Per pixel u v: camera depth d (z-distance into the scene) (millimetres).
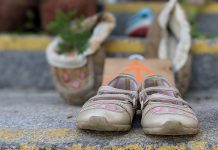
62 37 1820
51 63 1770
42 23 2283
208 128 1155
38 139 1096
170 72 1614
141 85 1271
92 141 1072
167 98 1146
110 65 1624
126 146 1051
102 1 2775
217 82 1994
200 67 1983
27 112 1413
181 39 1805
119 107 1114
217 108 1401
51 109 1494
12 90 2121
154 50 1915
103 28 1854
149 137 1088
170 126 1014
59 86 1748
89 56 1744
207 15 2490
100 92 1229
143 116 1112
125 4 2576
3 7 2279
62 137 1105
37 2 2465
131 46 2027
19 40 2139
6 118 1309
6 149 1076
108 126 1063
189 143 1053
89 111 1083
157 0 2748
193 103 1625
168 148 1044
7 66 2158
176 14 1894
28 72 2156
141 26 2135
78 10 2100
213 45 1971
